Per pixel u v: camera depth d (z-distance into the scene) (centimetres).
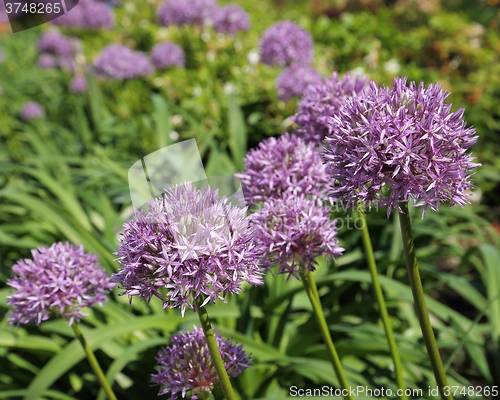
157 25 210
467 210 122
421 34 190
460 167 42
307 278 52
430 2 232
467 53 184
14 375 92
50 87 216
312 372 81
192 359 46
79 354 75
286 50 120
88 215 116
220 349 47
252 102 146
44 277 53
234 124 122
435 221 113
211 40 183
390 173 42
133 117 163
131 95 169
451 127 42
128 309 94
